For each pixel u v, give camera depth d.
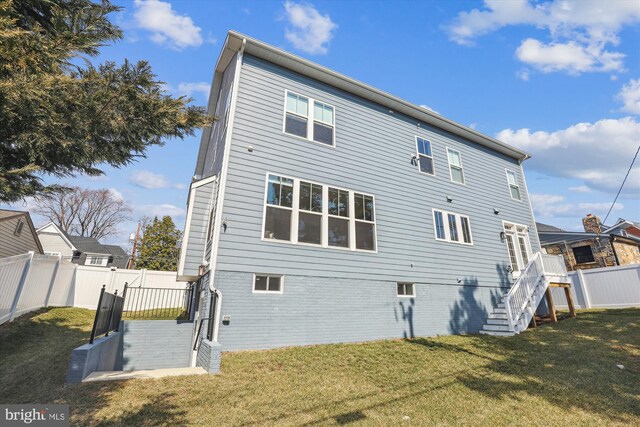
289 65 9.24
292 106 9.10
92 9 4.55
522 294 9.95
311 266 7.99
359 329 8.16
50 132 4.09
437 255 10.36
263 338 6.96
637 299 12.16
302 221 8.24
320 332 7.63
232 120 7.99
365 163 9.87
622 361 5.98
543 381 5.23
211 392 4.51
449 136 12.63
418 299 9.47
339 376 5.40
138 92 4.69
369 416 3.93
